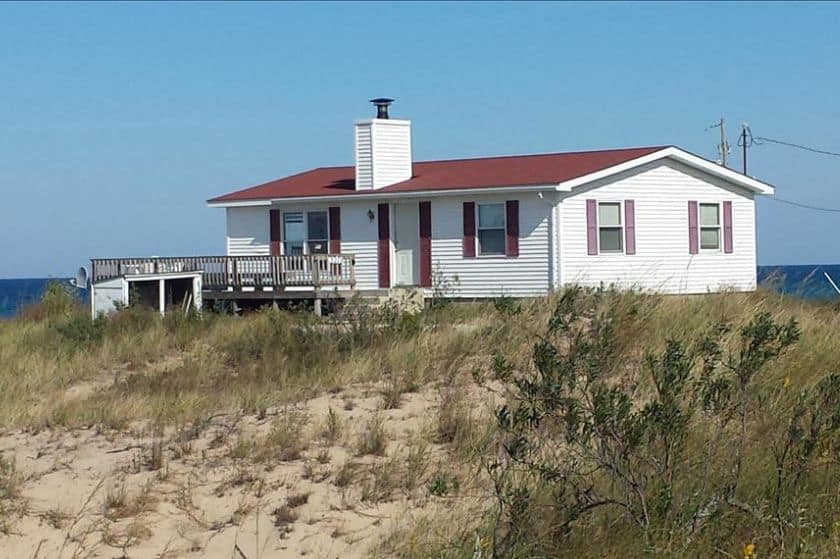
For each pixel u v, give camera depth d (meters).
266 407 14.88
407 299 24.72
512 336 17.36
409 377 15.72
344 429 13.35
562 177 29.08
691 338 15.69
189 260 32.06
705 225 32.03
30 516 11.28
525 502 9.52
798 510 9.78
